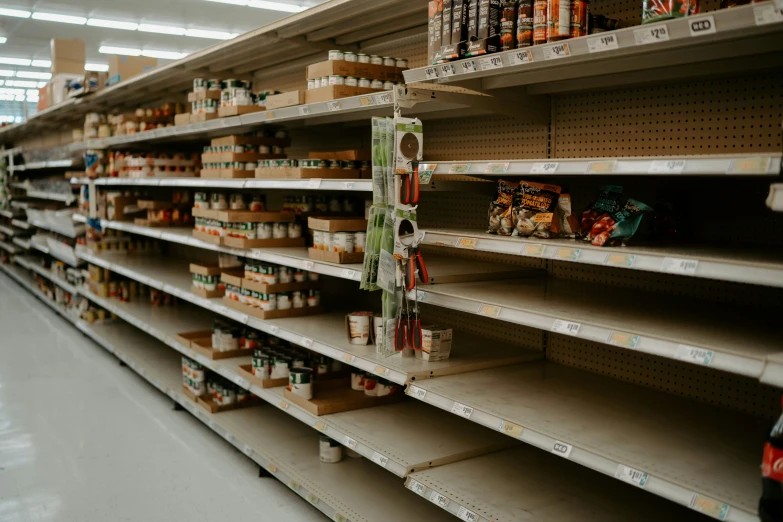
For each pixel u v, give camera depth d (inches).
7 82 857.5
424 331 111.0
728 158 61.1
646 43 65.5
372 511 113.7
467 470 102.7
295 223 161.6
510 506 90.7
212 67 195.8
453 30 91.1
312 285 156.5
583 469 103.7
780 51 76.6
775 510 54.3
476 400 94.3
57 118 353.7
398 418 124.3
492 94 106.2
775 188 55.8
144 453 155.3
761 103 85.8
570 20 79.5
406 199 101.0
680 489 66.1
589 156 108.8
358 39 156.9
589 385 102.9
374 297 164.7
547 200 90.4
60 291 326.3
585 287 106.4
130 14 503.5
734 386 91.3
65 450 156.4
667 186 95.7
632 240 88.0
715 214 91.7
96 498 131.6
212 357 166.9
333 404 126.5
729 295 92.4
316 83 127.7
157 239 287.7
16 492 134.0
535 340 121.9
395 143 99.0
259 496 133.6
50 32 562.9
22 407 187.6
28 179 419.2
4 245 485.4
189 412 185.6
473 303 95.0
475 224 133.5
